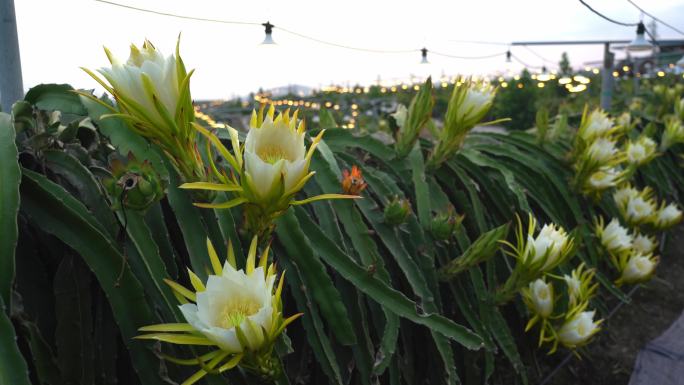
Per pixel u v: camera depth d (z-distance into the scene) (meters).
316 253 1.28
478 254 1.52
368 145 1.84
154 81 0.75
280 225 1.23
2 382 0.71
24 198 0.94
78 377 0.92
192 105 0.79
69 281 0.94
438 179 2.04
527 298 1.72
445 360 1.42
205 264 1.07
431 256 1.64
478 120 1.71
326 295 1.23
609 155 2.29
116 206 0.85
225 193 1.18
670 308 2.52
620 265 2.28
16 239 0.81
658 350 1.96
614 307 2.49
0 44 1.14
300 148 0.79
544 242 1.49
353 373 1.44
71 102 1.10
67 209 0.92
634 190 2.66
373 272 1.29
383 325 1.42
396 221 1.48
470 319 1.66
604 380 2.01
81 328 0.94
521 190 2.09
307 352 1.32
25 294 0.95
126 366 1.05
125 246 0.94
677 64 5.50
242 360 0.79
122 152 1.05
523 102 9.99
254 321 0.73
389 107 13.13
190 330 0.77
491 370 1.66
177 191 1.10
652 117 4.16
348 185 1.39
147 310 0.92
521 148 2.65
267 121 0.78
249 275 0.77
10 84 1.16
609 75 4.30
